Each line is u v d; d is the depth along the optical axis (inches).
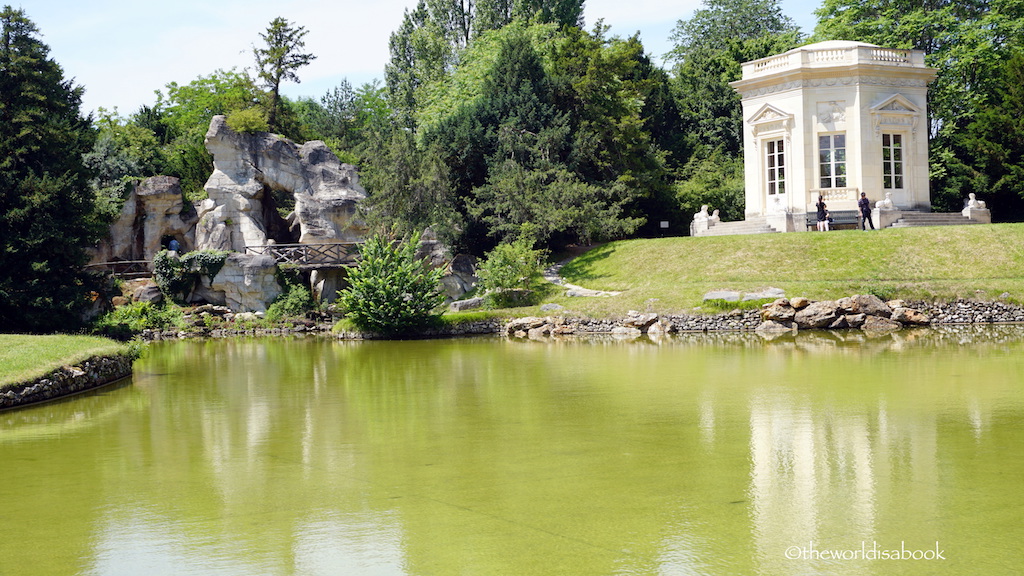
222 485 526.3
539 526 436.5
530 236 1756.9
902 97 1774.1
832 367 932.0
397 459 577.3
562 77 2044.8
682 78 2600.9
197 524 453.1
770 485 495.5
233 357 1262.3
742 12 3221.0
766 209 1851.6
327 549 412.2
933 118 2185.0
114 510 481.1
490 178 1840.6
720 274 1530.5
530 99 1968.5
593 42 2047.2
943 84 2130.9
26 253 1391.5
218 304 1820.9
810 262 1502.2
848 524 428.8
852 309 1332.4
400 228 1756.9
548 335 1450.5
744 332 1347.2
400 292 1496.1
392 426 689.0
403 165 1786.4
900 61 1796.3
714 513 449.7
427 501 482.0
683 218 2138.3
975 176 1947.6
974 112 2020.2
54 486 533.0
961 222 1723.7
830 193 1759.4
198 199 1968.5
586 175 2009.1
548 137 1888.5
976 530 417.1
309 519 456.8
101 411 794.8
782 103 1800.0
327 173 1994.3
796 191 1785.2
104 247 1847.9
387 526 442.3
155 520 461.7
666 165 2311.8
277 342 1514.5
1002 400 714.8
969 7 2182.6
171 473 558.6
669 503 467.5
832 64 1763.0
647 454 573.3
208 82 2999.5
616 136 2009.1
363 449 609.6
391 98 3154.5
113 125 2568.9
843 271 1457.9
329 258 1908.2
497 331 1508.4
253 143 1957.4
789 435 615.8
